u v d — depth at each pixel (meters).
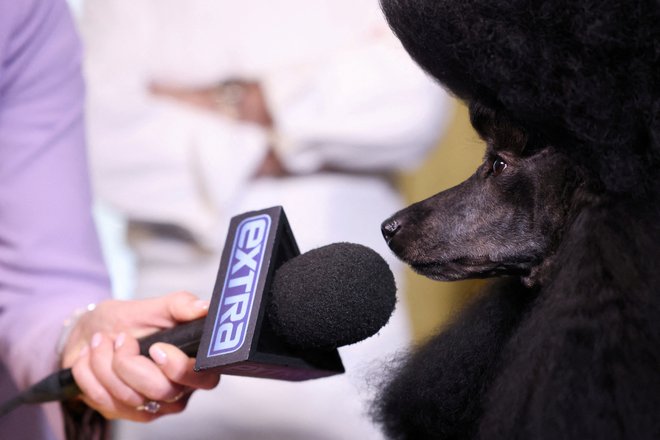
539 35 1.50
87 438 2.18
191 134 3.13
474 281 2.10
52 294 2.33
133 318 2.10
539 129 1.58
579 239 1.51
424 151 3.18
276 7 3.15
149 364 1.95
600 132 1.48
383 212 3.20
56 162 2.37
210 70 3.17
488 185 1.73
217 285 1.76
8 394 2.41
